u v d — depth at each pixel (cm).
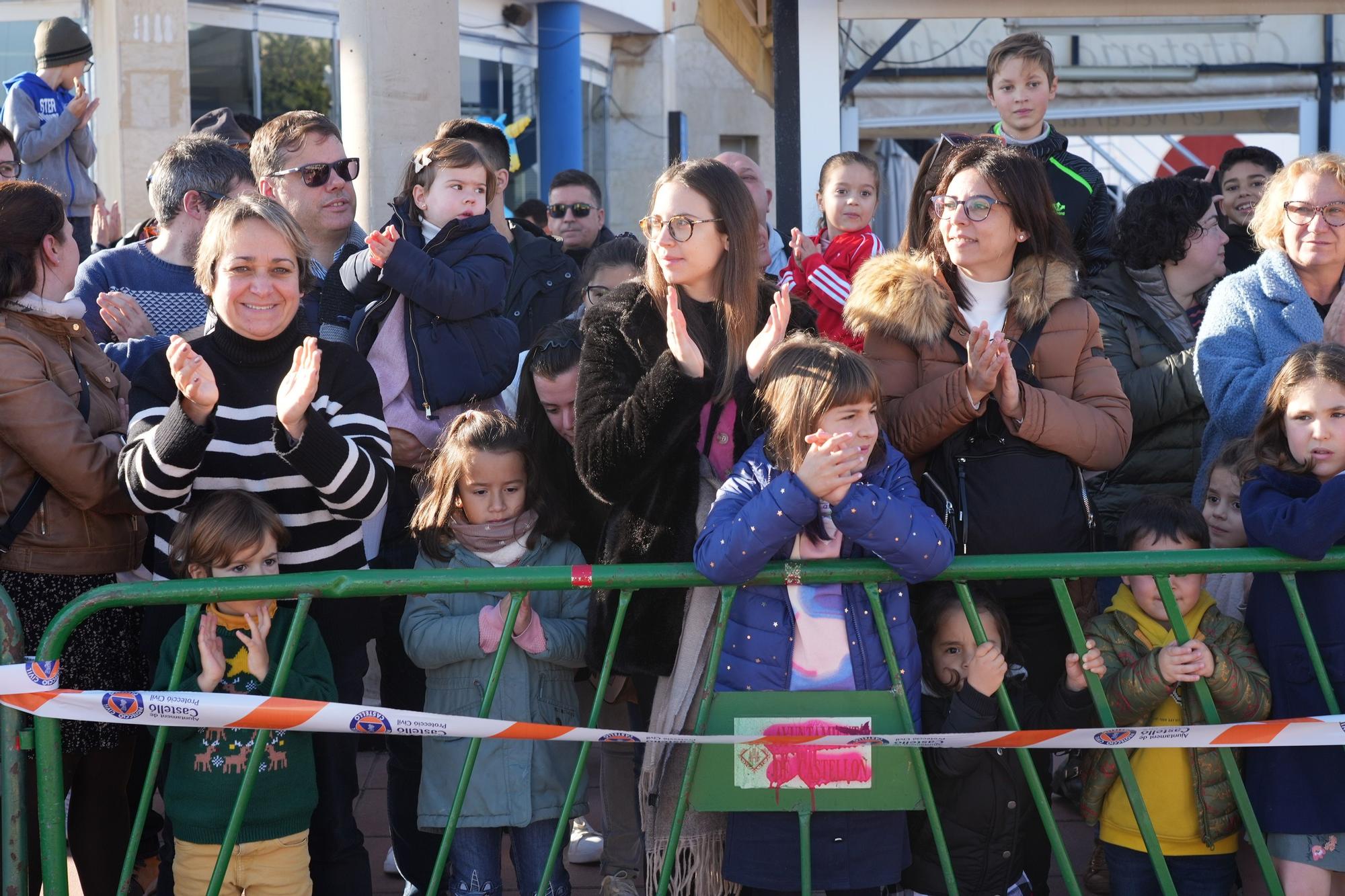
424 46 661
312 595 269
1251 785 295
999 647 290
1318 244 345
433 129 668
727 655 286
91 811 317
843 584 285
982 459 306
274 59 1280
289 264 299
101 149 1114
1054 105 1192
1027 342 315
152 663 311
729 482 282
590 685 376
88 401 308
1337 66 1152
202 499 294
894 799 279
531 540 328
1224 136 1691
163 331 397
